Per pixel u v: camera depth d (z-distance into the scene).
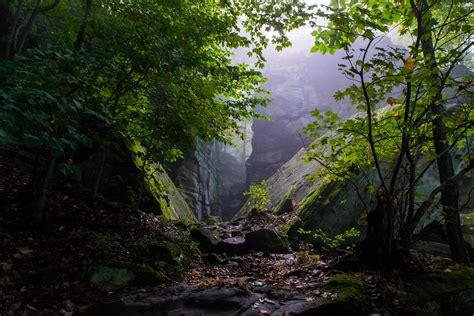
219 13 6.71
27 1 7.98
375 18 4.18
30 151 8.12
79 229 5.46
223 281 4.72
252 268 6.06
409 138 4.68
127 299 3.75
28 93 2.31
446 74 4.41
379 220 4.92
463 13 4.54
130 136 7.15
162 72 5.49
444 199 5.89
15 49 6.89
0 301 3.26
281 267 6.10
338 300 3.69
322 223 9.26
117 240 5.57
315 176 6.16
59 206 6.05
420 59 4.00
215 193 30.00
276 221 10.45
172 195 13.09
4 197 5.41
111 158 9.03
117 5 5.46
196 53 6.14
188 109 6.53
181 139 6.83
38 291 3.65
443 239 8.99
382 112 9.90
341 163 5.61
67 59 3.12
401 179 6.37
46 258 4.29
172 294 4.07
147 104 7.22
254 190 12.02
